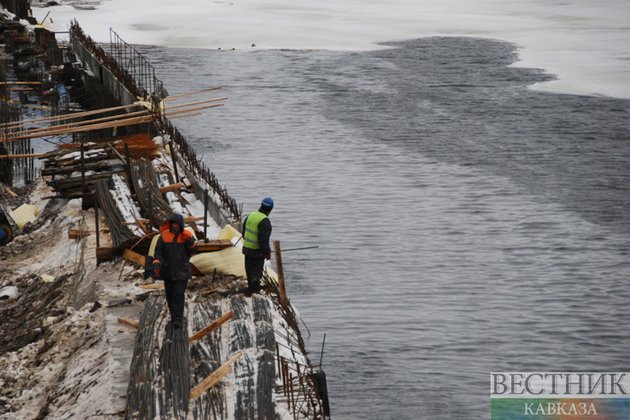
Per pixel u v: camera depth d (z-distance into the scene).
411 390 74.19
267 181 130.25
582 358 80.31
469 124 166.38
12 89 147.50
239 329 45.41
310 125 164.38
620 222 114.94
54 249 70.56
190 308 48.75
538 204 121.44
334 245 105.56
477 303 90.62
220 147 148.88
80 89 153.25
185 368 41.19
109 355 44.25
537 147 150.88
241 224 66.12
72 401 42.12
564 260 102.38
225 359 42.94
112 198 68.19
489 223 114.06
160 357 42.25
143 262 57.06
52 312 56.09
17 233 79.56
